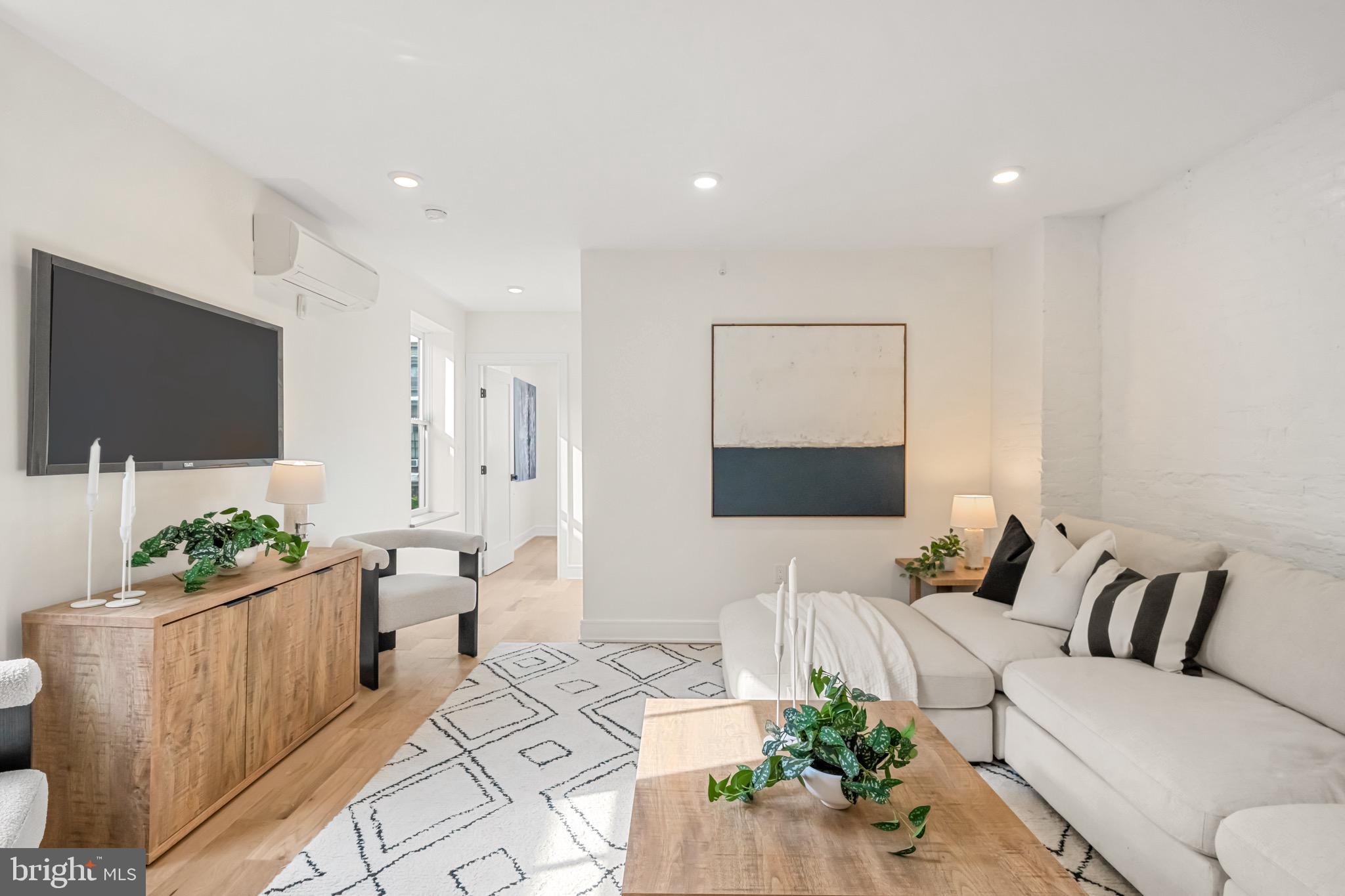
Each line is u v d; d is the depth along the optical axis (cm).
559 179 294
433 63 205
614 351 400
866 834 133
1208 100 227
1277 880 127
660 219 347
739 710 198
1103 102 229
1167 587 223
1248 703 188
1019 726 228
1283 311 241
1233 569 222
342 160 274
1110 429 337
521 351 596
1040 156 272
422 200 319
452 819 209
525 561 687
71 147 204
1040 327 347
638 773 160
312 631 267
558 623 445
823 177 293
